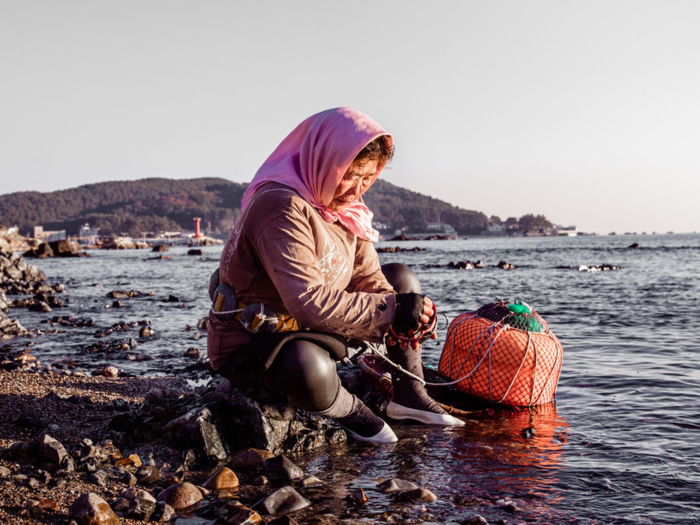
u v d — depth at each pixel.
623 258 47.12
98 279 28.95
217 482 3.16
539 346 4.65
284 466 3.33
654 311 12.30
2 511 2.75
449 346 4.98
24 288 21.16
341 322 3.31
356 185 3.49
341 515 2.80
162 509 2.81
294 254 3.28
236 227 3.56
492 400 4.73
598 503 2.89
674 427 4.18
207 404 3.80
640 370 6.21
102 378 5.91
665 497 2.96
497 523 2.68
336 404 3.69
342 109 3.44
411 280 4.35
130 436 3.92
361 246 3.95
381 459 3.60
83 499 2.74
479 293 17.75
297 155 3.66
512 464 3.46
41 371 6.45
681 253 57.47
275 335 3.44
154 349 8.38
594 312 12.23
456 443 3.88
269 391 3.73
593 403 4.89
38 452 3.42
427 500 2.95
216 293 3.70
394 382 4.38
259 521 2.73
